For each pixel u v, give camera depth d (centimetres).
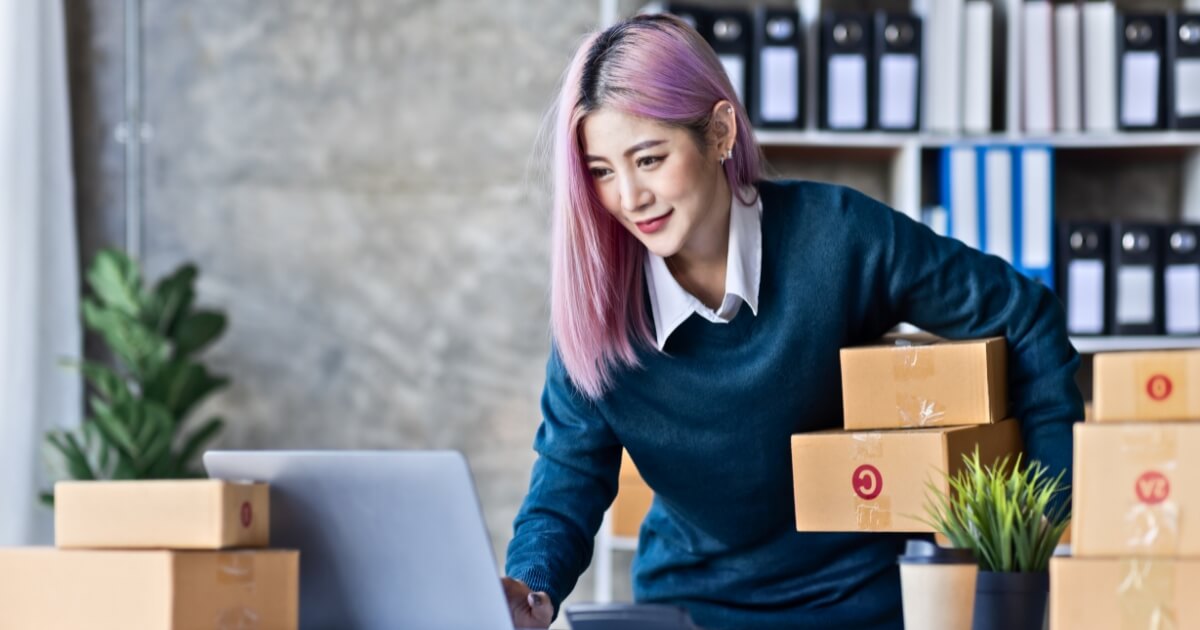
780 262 178
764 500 184
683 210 166
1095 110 377
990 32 375
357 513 137
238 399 436
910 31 370
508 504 439
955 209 369
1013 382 178
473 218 441
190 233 437
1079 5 377
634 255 178
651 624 125
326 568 139
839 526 163
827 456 164
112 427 388
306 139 439
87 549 132
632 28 167
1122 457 118
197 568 129
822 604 187
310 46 439
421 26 441
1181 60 372
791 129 371
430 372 440
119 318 393
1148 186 405
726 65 371
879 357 167
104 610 130
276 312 438
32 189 396
